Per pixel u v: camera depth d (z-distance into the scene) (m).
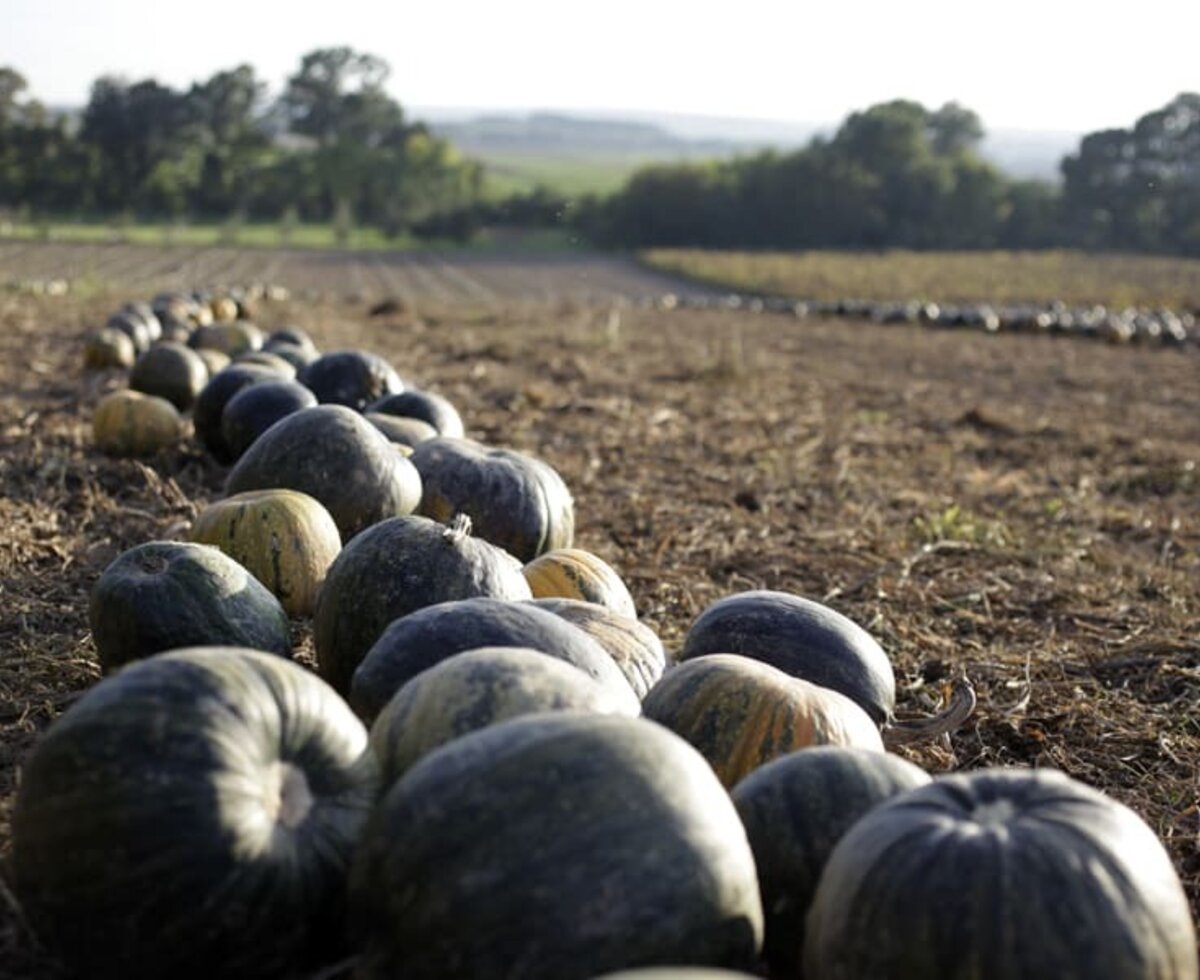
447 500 3.38
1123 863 1.69
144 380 5.79
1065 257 39.47
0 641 2.93
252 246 39.31
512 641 2.14
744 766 2.16
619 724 1.79
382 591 2.48
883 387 9.26
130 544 3.68
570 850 1.69
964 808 1.75
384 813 1.75
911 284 29.67
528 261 37.28
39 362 7.79
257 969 1.79
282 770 1.83
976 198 46.75
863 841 1.75
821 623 2.54
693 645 2.56
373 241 45.34
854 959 1.70
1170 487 5.89
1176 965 1.67
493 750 1.75
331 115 62.34
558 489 3.49
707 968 1.71
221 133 52.75
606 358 9.96
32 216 43.81
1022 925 1.65
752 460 5.81
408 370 8.24
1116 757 2.82
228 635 2.46
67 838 1.76
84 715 1.79
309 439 3.28
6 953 1.96
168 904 1.74
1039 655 3.35
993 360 12.15
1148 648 3.42
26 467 4.44
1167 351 14.09
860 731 2.21
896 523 4.66
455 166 50.56
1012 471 6.07
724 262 35.16
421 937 1.69
